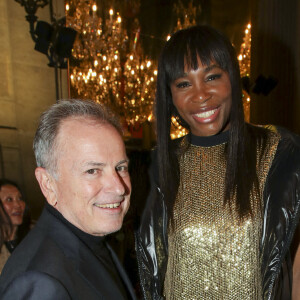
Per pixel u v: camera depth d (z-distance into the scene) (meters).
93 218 0.96
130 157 1.84
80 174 0.93
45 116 0.97
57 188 0.97
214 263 1.36
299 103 3.69
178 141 1.56
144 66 7.55
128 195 1.06
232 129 1.37
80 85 6.52
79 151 0.92
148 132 8.92
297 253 1.32
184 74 1.32
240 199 1.33
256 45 4.18
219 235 1.36
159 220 1.51
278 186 1.31
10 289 0.79
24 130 4.81
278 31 3.89
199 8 9.37
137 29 8.08
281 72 3.83
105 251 1.12
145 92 7.40
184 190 1.45
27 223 2.75
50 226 0.96
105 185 0.94
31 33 4.52
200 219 1.39
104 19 7.25
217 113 1.34
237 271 1.33
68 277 0.85
